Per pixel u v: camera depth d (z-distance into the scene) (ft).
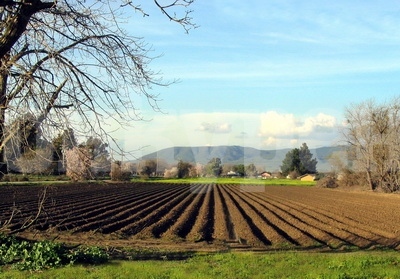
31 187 200.95
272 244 74.13
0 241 49.49
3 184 211.20
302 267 46.39
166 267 45.65
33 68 33.94
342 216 120.57
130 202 153.17
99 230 84.74
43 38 33.71
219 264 49.06
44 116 32.32
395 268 45.16
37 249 46.24
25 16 31.53
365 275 41.78
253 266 47.29
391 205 158.30
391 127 224.53
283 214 125.39
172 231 86.63
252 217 114.32
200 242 74.74
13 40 31.78
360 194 218.18
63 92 33.78
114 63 34.53
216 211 129.18
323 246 72.23
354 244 75.36
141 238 78.54
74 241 67.51
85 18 33.78
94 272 42.27
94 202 149.18
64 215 105.70
